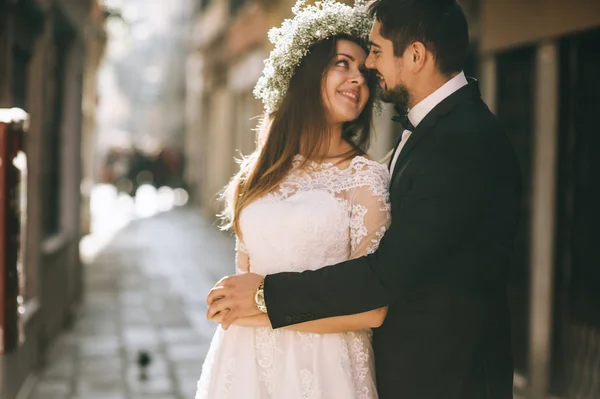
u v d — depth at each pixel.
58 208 7.78
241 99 15.73
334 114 2.33
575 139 4.70
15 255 3.25
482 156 2.07
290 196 2.30
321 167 2.34
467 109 2.13
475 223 2.05
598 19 4.25
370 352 2.33
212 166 19.45
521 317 5.21
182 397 5.47
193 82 24.05
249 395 2.26
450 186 2.04
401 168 2.15
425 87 2.17
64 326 7.51
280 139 2.35
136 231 16.53
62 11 6.73
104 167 27.11
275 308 2.14
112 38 12.81
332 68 2.30
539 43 4.86
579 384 4.68
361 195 2.24
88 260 12.11
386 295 2.07
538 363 4.93
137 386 5.69
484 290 2.12
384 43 2.18
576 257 4.74
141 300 8.98
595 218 4.54
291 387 2.25
